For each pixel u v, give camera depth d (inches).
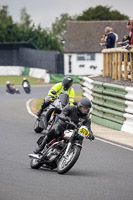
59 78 7790.4
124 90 2299.5
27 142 1881.2
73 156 1270.9
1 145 1801.2
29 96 4886.8
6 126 2373.3
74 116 1298.0
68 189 1120.8
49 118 1839.3
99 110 2559.1
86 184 1184.8
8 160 1507.1
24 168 1381.6
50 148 1316.4
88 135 1268.5
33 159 1398.9
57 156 1305.4
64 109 1307.8
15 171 1332.4
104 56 3073.3
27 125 2423.7
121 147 1836.9
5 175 1273.4
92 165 1466.5
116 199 1039.0
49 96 1994.3
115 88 2397.9
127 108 2274.9
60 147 1315.2
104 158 1594.5
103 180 1244.5
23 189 1106.7
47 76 7805.1
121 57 2738.7
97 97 2620.6
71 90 1942.7
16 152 1653.5
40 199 1015.0
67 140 1302.9
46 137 1348.4
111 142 1955.0
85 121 1301.7
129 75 2699.3
